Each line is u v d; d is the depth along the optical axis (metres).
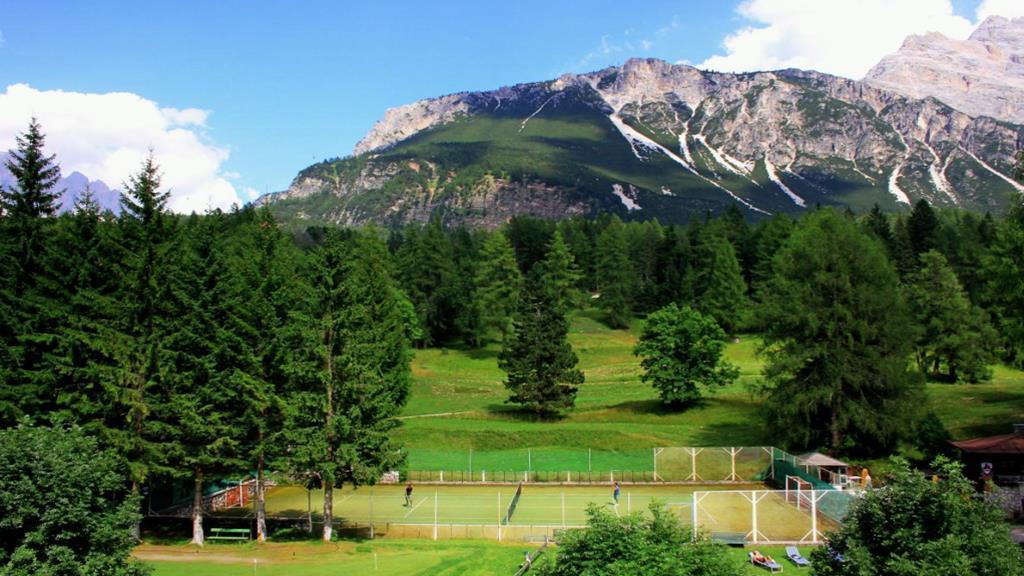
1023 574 19.39
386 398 44.34
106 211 48.84
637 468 61.47
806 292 57.94
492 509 50.50
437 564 35.66
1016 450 43.62
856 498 22.97
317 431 42.09
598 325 140.75
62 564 22.36
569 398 79.62
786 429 59.25
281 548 40.28
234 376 42.25
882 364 54.75
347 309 44.50
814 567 22.69
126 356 40.22
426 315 126.56
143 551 39.34
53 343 41.94
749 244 145.88
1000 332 82.06
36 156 43.50
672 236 151.38
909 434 54.59
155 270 41.50
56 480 23.05
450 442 70.62
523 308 82.75
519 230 179.88
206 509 52.22
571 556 22.27
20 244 42.12
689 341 81.81
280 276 47.25
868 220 142.62
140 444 39.84
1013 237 52.28
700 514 46.03
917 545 19.89
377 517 49.00
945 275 82.50
